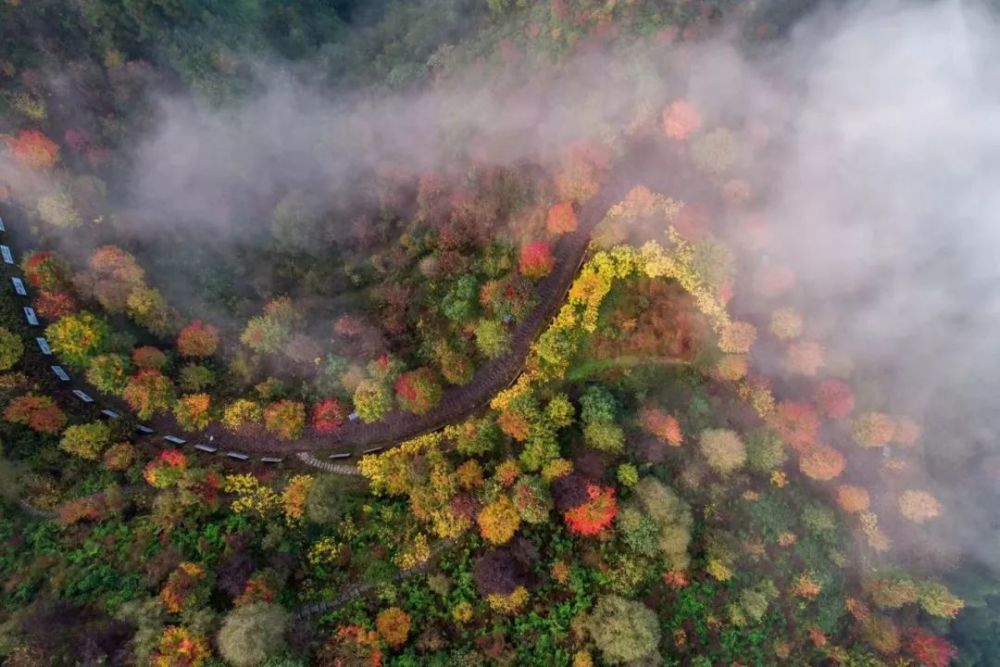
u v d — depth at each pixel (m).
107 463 51.03
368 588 46.97
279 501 50.66
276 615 43.09
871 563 49.91
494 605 44.62
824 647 46.44
